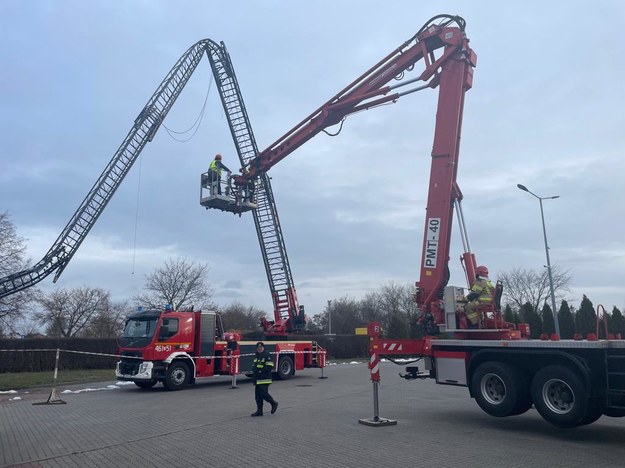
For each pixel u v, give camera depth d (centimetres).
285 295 2427
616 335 1051
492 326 1202
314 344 2331
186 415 1235
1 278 2681
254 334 2344
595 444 895
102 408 1370
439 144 1357
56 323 5166
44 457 827
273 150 2106
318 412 1263
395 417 1181
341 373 2569
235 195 2180
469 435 973
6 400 1558
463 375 1140
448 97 1393
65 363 2742
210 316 1950
